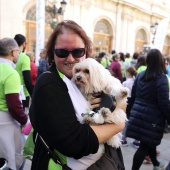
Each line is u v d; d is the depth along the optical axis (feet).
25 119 7.40
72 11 45.55
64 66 4.84
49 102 3.94
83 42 4.86
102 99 4.83
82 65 4.96
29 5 38.47
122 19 59.00
